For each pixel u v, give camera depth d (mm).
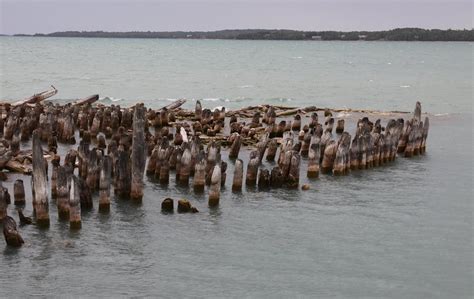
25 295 21094
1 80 90188
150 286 22031
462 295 22078
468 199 32375
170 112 50562
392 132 39500
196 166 31469
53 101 63469
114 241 25438
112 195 30609
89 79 95812
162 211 28828
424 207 30938
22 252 24078
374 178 35781
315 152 34906
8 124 40875
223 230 27047
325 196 32062
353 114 59844
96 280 22281
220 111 51031
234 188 32031
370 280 23000
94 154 30328
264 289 22094
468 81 103562
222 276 22953
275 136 45062
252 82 97500
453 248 25984
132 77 101125
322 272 23500
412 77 111500
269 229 27359
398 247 25938
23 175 33594
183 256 24422
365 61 171125
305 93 82875
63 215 27031
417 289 22438
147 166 34125
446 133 51312
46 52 181625
